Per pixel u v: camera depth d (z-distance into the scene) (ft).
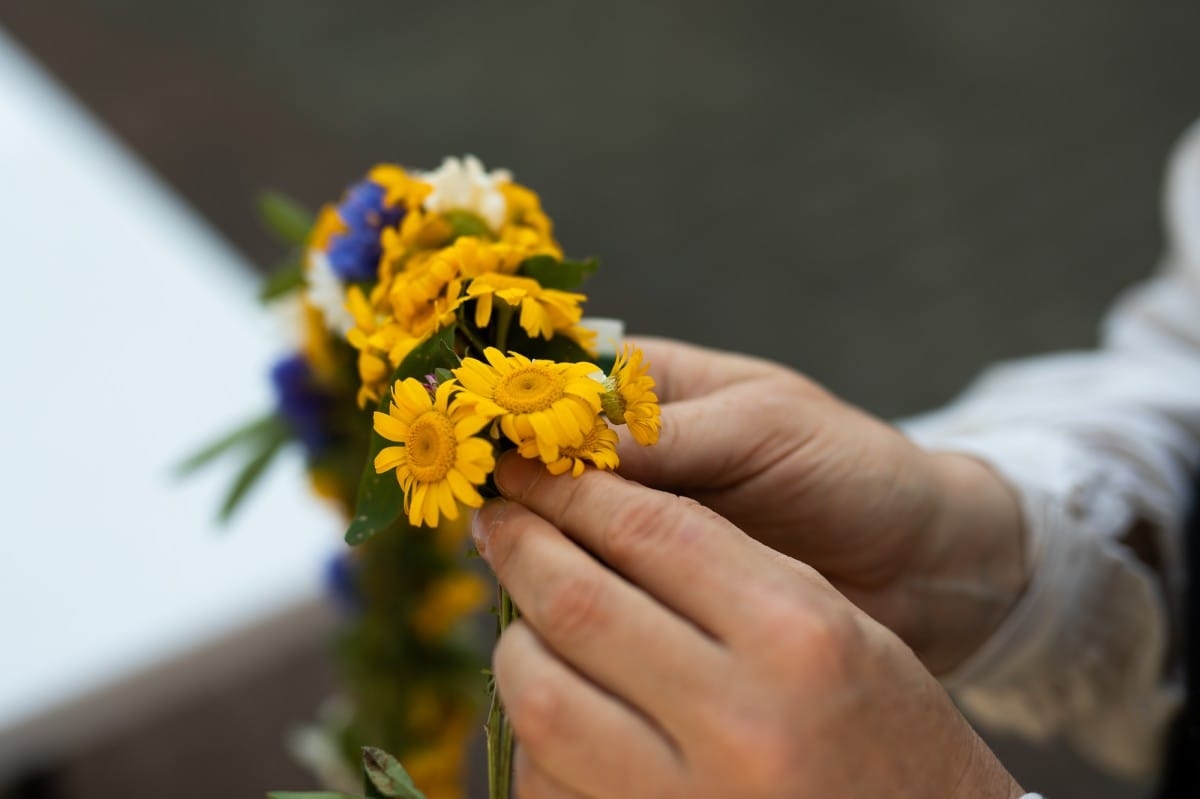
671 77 8.44
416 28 8.74
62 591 2.91
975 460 2.37
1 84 4.70
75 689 2.72
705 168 7.75
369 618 2.51
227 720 4.44
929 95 8.14
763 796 1.55
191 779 4.26
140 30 8.02
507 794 1.73
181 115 7.48
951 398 6.33
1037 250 7.06
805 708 1.55
